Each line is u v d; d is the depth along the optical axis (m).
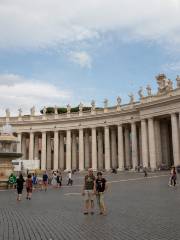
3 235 10.71
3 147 38.75
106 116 71.44
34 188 33.72
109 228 11.55
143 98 63.53
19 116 82.06
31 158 80.12
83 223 12.66
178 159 55.66
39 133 83.62
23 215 14.99
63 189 31.98
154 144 60.97
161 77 61.97
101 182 15.02
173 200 19.11
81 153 74.75
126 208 16.31
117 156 75.81
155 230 11.02
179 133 56.62
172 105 57.00
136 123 68.12
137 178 43.06
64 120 77.81
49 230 11.44
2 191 30.61
